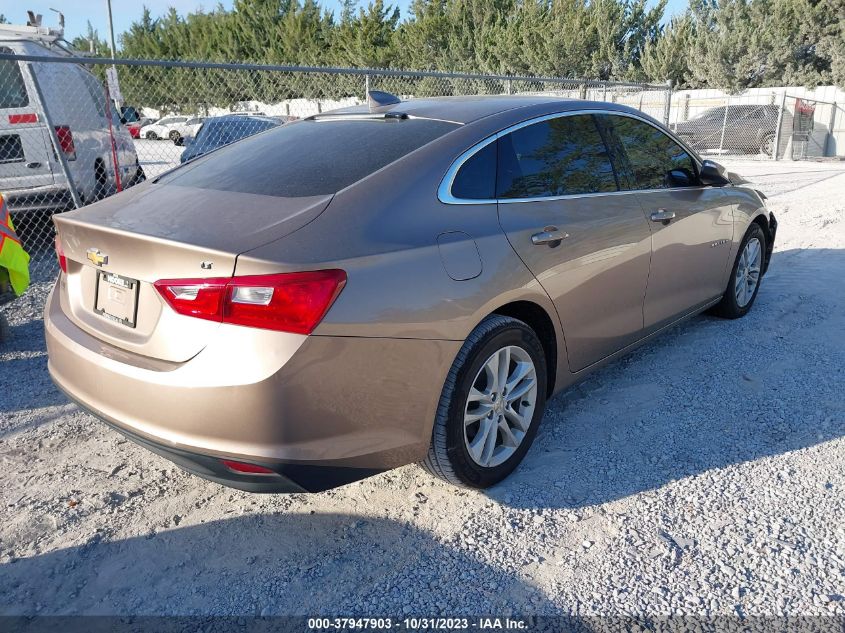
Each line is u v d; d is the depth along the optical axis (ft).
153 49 156.25
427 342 7.80
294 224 7.50
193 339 7.09
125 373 7.47
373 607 7.27
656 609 7.13
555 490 9.26
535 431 9.79
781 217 29.50
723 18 87.04
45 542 8.43
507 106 10.41
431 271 7.89
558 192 10.15
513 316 9.51
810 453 9.96
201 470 7.43
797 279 19.07
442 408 8.22
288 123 11.53
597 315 10.57
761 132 64.75
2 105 22.79
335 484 7.58
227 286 6.88
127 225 7.89
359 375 7.34
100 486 9.68
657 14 99.86
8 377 13.57
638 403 11.69
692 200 12.84
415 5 120.26
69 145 24.06
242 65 21.02
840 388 11.99
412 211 8.22
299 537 8.46
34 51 23.53
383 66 120.06
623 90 49.11
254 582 7.70
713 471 9.58
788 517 8.54
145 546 8.36
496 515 8.75
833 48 74.18
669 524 8.48
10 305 18.39
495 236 8.77
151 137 53.06
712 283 14.06
